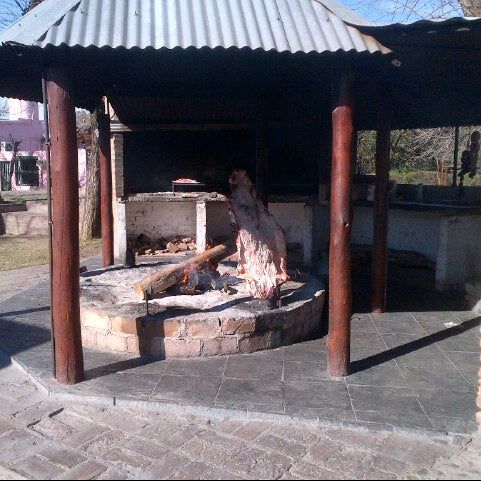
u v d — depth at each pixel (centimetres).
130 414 369
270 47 373
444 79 548
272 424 353
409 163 1766
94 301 522
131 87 648
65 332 405
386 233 615
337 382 414
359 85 570
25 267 993
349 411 363
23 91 559
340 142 407
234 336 470
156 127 941
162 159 998
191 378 419
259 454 317
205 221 997
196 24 390
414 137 1717
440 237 734
